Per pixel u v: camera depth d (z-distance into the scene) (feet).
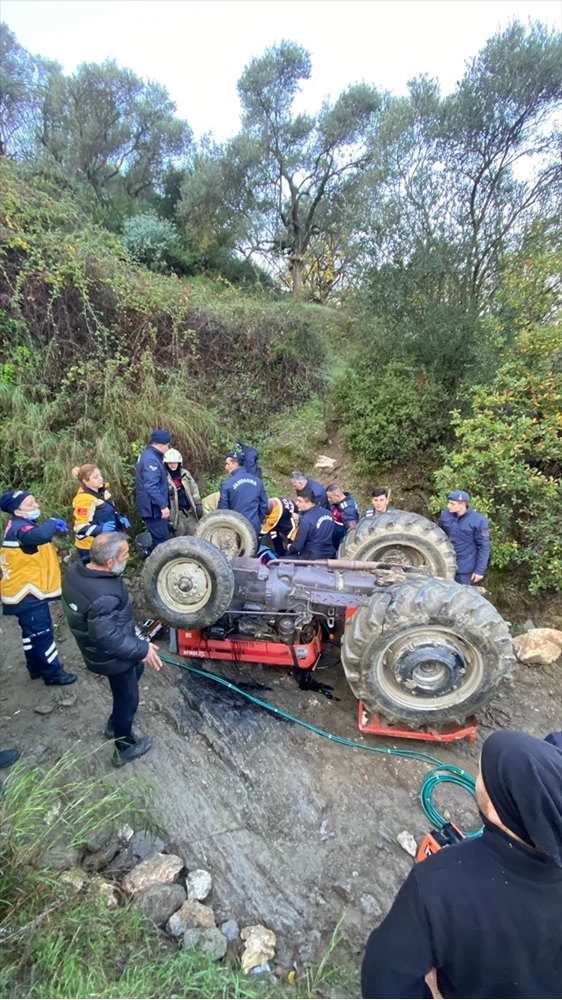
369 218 25.14
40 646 12.57
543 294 20.30
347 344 30.78
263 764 11.06
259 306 30.30
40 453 20.07
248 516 17.43
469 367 22.95
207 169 46.55
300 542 15.52
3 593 12.09
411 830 9.81
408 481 24.31
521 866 3.77
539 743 3.90
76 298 23.71
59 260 23.39
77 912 7.36
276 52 47.37
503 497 19.11
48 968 6.61
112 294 24.72
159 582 12.46
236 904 8.47
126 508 20.94
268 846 9.43
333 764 11.16
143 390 23.57
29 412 20.45
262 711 12.56
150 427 22.39
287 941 8.00
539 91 21.79
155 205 52.42
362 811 10.14
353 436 26.21
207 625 12.51
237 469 17.93
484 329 22.49
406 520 14.93
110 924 7.53
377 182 25.14
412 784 10.82
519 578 18.80
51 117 49.85
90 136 48.16
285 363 29.63
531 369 19.51
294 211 52.90
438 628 10.65
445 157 23.85
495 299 22.76
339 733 12.08
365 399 25.45
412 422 24.45
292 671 14.10
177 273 43.57
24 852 7.71
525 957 3.73
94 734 11.60
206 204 47.60
